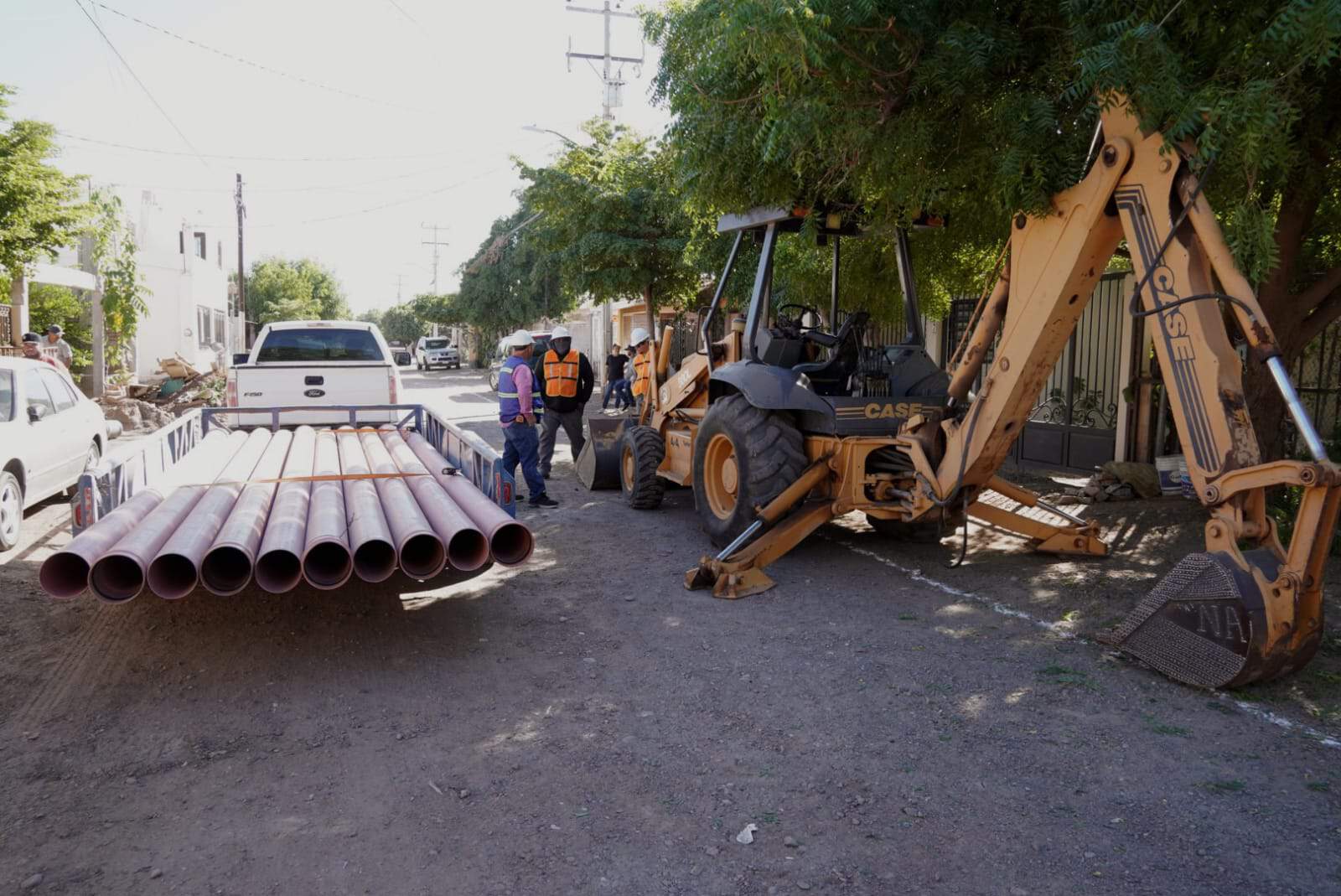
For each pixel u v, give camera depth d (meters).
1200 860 2.98
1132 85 4.26
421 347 50.38
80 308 22.30
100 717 4.12
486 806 3.37
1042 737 3.89
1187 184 4.25
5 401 7.60
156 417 17.22
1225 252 4.09
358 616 5.57
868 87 5.40
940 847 3.09
